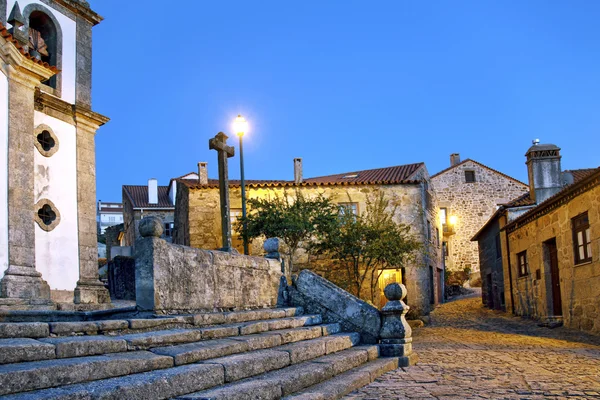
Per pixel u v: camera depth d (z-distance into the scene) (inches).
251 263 356.5
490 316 825.5
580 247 561.9
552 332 570.9
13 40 492.4
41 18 607.8
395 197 940.6
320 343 275.7
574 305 570.6
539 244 678.5
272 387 198.2
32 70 517.0
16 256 484.4
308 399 201.5
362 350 299.9
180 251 289.0
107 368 167.6
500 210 835.4
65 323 202.7
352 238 764.0
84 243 585.6
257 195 919.0
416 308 890.7
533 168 817.5
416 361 327.3
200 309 300.4
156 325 240.7
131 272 812.0
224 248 464.8
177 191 1093.8
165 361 189.6
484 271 1032.2
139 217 1485.0
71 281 565.0
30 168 510.9
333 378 244.5
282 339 270.4
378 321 331.3
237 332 262.7
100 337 198.8
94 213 607.5
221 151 491.2
